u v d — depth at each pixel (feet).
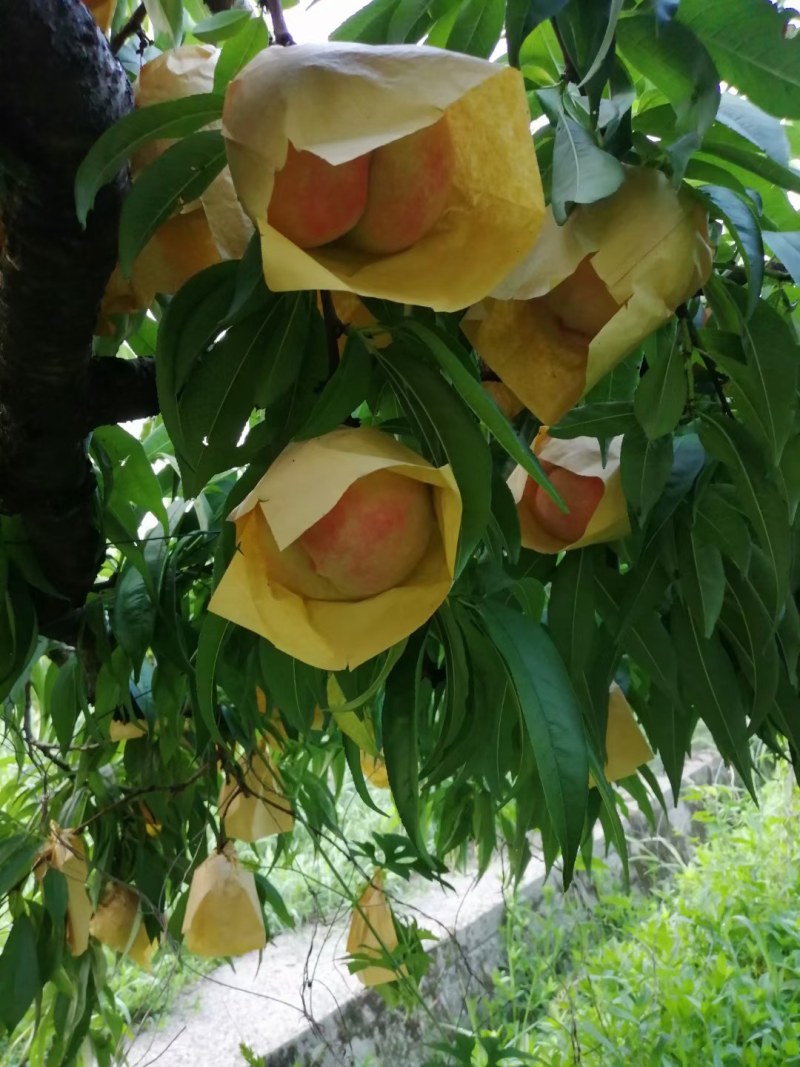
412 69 0.93
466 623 1.77
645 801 3.44
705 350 1.53
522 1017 6.19
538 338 1.40
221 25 1.33
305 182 1.01
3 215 1.39
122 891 3.22
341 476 1.01
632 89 1.31
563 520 1.88
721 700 2.10
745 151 1.40
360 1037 5.29
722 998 5.61
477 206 1.10
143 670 3.02
